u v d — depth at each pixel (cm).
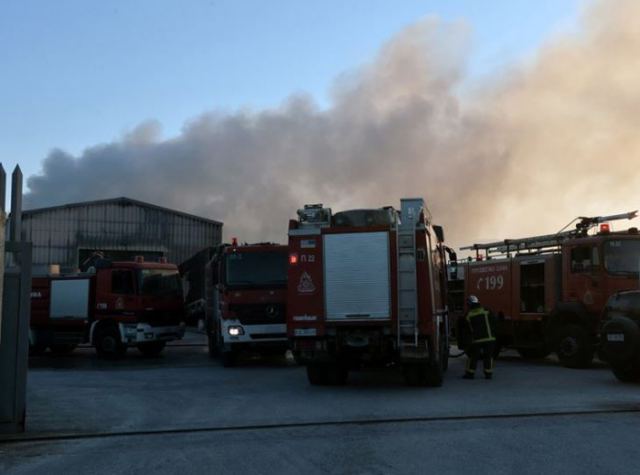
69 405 1062
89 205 4303
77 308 2141
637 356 1198
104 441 777
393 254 1182
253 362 1909
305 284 1206
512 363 1794
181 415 955
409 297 1169
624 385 1230
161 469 640
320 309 1194
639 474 598
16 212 853
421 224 1180
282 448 722
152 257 4431
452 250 1592
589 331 1566
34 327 2203
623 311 1315
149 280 2069
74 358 2145
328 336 1197
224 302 1712
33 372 1656
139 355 2241
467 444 725
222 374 1559
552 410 940
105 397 1155
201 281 3444
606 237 1545
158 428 855
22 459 691
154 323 2056
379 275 1182
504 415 901
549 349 1834
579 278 1591
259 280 1709
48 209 4197
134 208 4425
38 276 2222
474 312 1386
